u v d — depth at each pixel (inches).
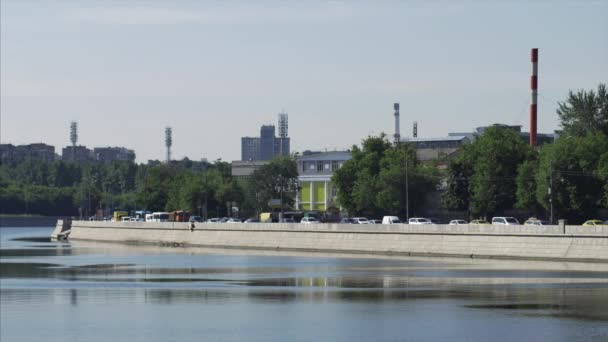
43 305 5147.6
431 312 4712.1
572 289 5492.1
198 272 7052.2
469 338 4025.6
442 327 4281.5
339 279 6289.4
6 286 6131.9
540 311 4675.2
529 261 7524.6
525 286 5664.4
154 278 6609.3
